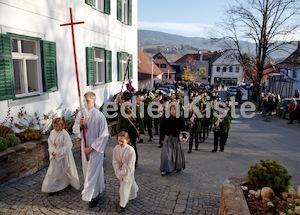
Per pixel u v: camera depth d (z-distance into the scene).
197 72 71.94
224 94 41.84
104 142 4.65
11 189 5.06
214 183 6.02
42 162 6.18
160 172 6.60
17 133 6.11
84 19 9.35
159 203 4.94
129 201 4.95
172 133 6.38
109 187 5.48
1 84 5.79
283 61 27.69
